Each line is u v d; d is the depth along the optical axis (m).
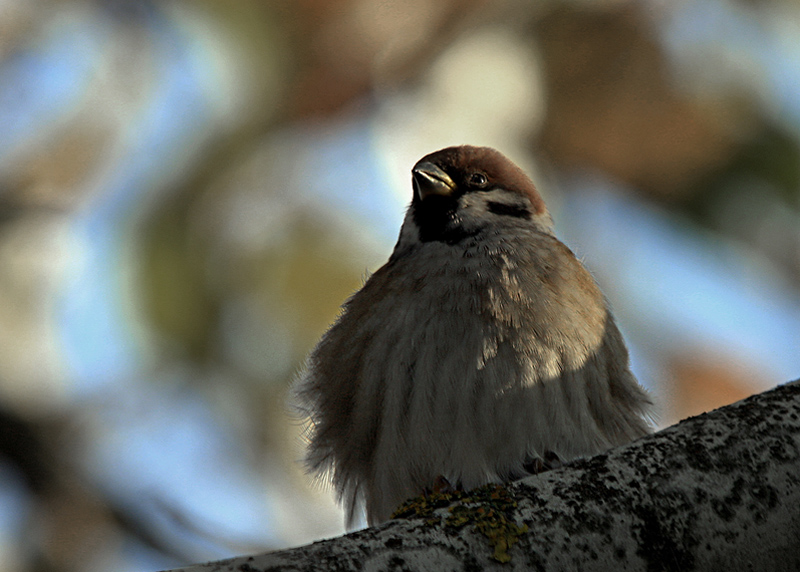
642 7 9.45
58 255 10.12
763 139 9.62
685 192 9.68
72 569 9.96
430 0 9.13
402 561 4.19
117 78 9.97
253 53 9.16
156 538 9.77
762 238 9.86
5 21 10.23
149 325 9.25
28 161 10.05
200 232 9.14
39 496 10.05
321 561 4.09
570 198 9.57
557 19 9.39
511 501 4.44
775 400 4.68
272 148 9.16
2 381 9.95
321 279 9.05
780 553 4.35
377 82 9.20
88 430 10.04
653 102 9.46
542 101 9.41
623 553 4.34
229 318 9.14
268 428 9.47
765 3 9.65
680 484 4.45
